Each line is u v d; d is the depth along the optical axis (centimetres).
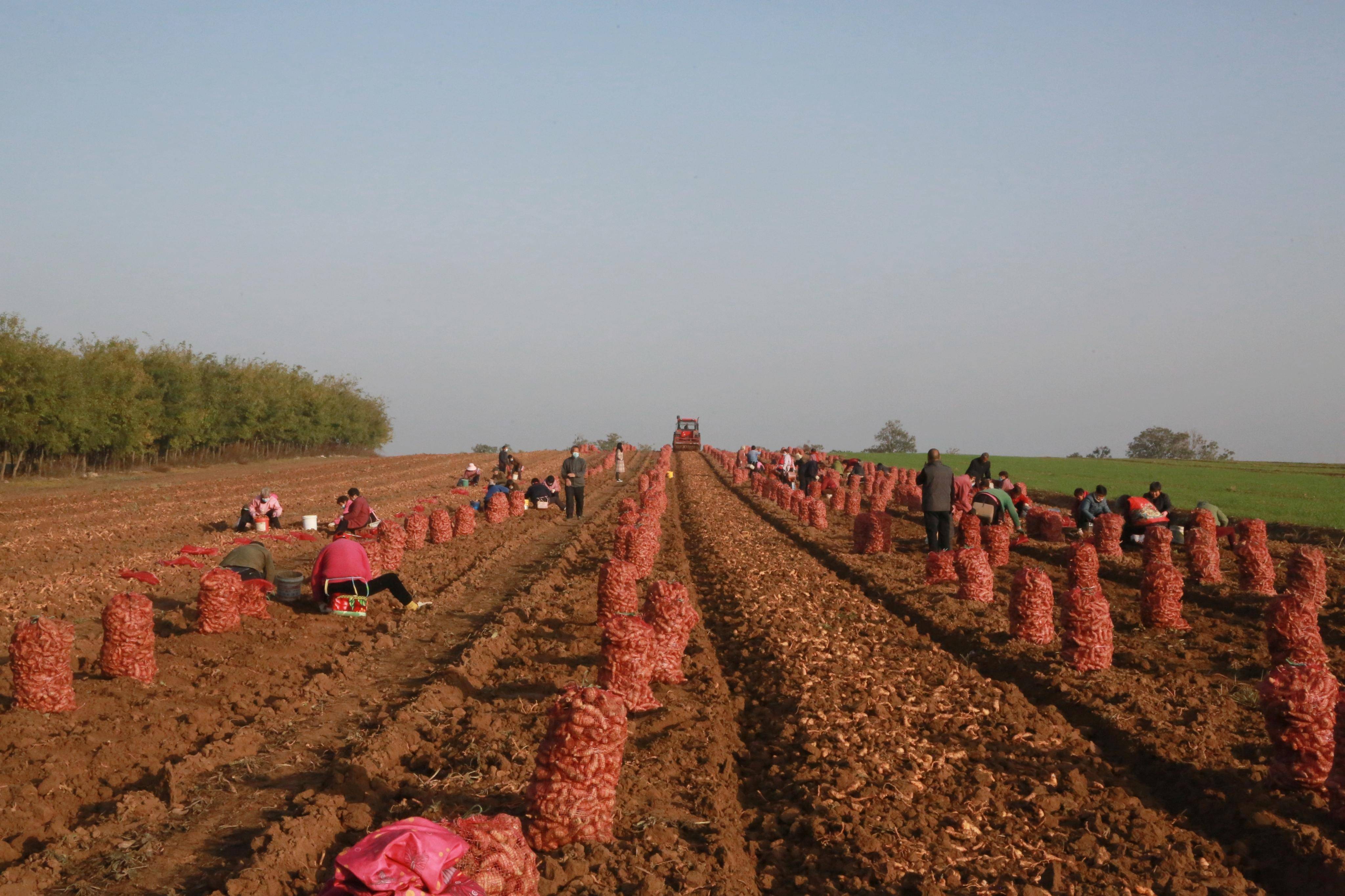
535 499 3422
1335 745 686
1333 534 2444
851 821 690
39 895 577
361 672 1123
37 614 960
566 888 584
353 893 396
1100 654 1088
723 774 815
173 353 5638
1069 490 4569
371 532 2220
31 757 794
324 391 8206
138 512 3027
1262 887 622
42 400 4084
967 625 1337
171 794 719
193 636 1246
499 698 1022
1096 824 690
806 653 1186
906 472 4594
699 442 9181
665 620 1088
